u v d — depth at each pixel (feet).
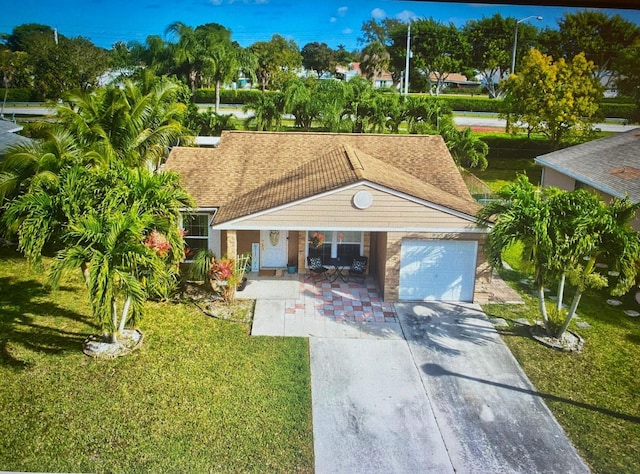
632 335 53.88
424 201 56.29
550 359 49.21
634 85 101.04
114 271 42.60
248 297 59.11
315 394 43.37
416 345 50.90
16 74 127.03
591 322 56.29
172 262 48.29
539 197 50.37
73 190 44.80
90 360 46.26
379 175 60.08
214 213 63.87
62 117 69.56
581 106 110.42
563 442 38.99
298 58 155.12
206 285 61.62
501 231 47.98
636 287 64.28
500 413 41.88
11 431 37.55
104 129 71.87
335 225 57.31
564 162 89.30
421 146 77.20
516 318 56.49
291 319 54.85
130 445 37.01
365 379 45.55
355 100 124.67
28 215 43.27
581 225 45.57
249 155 73.10
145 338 50.14
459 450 38.04
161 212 46.96
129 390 42.65
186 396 42.34
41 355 46.65
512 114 120.57
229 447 37.40
